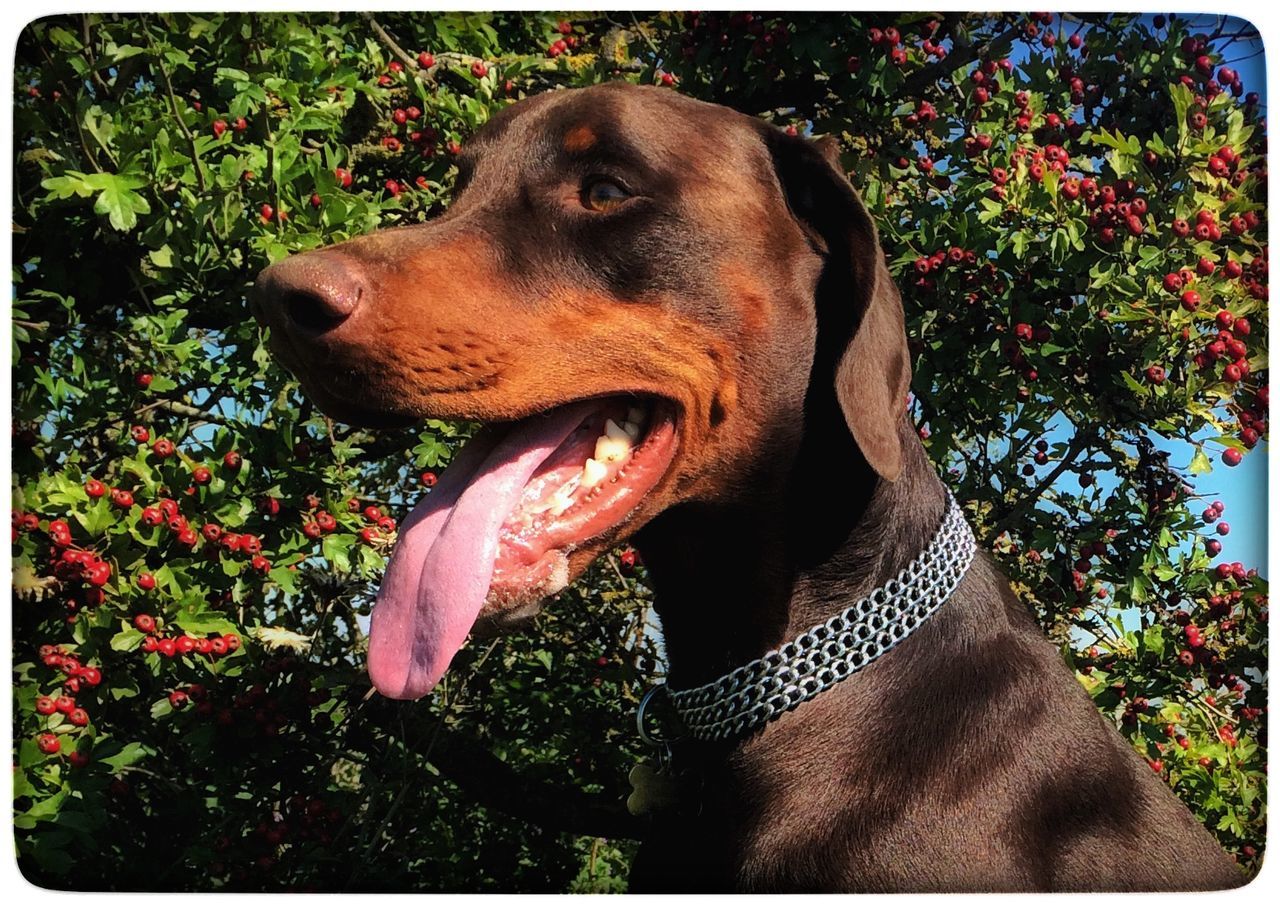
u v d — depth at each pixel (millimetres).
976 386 1025
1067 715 709
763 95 1074
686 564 729
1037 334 999
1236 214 942
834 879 665
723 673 722
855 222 686
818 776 687
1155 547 993
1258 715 1005
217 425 969
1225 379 925
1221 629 1019
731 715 710
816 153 696
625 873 1227
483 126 729
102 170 885
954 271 1010
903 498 711
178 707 921
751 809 697
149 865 944
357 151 1027
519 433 685
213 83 935
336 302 614
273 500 912
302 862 961
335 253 635
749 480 702
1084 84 1054
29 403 901
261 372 931
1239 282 937
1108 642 1055
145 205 841
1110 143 950
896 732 686
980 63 1032
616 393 670
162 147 862
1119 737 744
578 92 698
